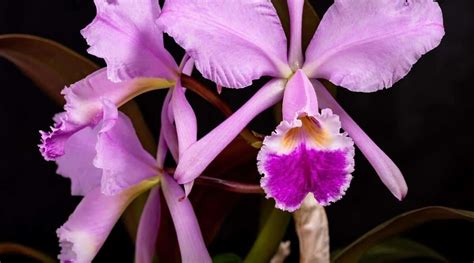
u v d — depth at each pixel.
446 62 0.87
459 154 0.88
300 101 0.55
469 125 0.88
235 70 0.56
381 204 0.89
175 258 0.68
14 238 0.88
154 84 0.58
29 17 0.85
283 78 0.57
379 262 0.72
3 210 0.88
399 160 0.88
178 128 0.57
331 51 0.56
